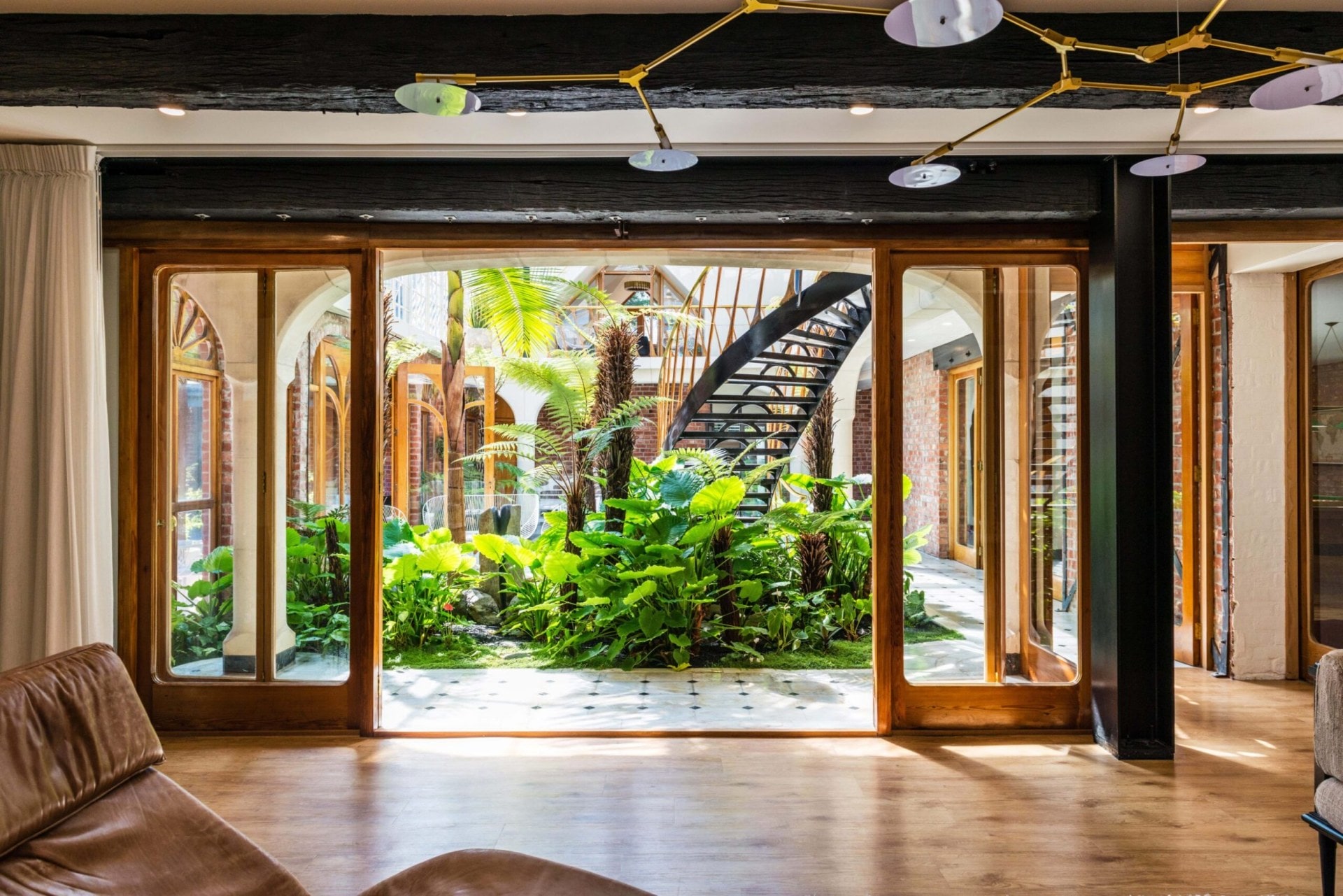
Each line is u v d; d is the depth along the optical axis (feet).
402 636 18.28
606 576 17.57
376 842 8.47
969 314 12.01
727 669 16.30
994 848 8.34
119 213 11.32
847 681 15.40
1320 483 14.58
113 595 11.68
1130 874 7.82
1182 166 7.70
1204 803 9.43
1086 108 8.54
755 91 8.23
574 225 11.87
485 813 9.19
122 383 11.76
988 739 11.66
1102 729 11.31
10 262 10.37
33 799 4.74
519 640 18.85
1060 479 11.91
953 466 12.01
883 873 7.84
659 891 7.51
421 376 27.35
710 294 36.11
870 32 8.19
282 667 11.93
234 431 12.02
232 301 12.01
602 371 18.65
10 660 10.34
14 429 10.34
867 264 14.48
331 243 11.76
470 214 11.35
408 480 27.35
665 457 20.77
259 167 11.18
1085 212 11.19
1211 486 15.33
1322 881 7.18
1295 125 9.59
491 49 8.21
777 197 11.23
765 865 7.98
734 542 18.37
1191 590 15.75
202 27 8.25
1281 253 13.96
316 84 8.22
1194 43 6.13
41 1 8.01
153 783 5.56
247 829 8.79
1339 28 8.11
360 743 11.53
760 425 28.14
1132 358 10.90
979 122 9.62
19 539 10.37
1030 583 11.92
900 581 11.87
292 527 12.00
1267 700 13.52
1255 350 14.90
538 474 22.45
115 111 9.28
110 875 4.85
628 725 12.50
